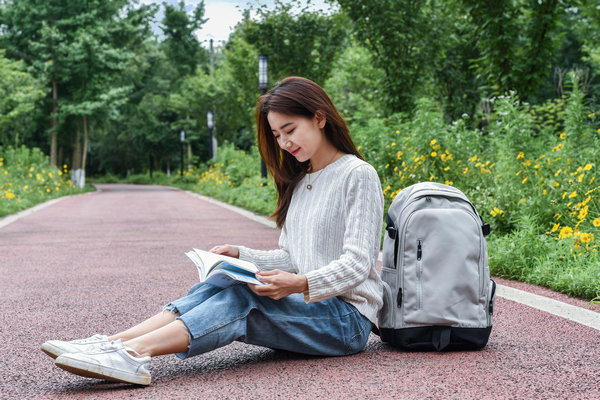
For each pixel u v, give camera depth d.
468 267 2.61
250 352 2.83
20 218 12.30
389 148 8.79
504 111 8.01
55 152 32.00
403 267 2.63
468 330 2.62
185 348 2.28
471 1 10.25
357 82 22.84
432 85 15.14
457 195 2.71
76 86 31.97
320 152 2.59
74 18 31.52
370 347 2.84
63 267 5.86
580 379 2.35
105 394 2.24
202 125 39.75
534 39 10.06
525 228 5.30
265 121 2.61
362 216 2.45
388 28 12.89
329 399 2.14
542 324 3.32
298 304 2.46
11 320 3.65
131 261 6.23
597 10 11.20
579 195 5.70
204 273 2.28
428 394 2.18
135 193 27.78
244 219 11.45
